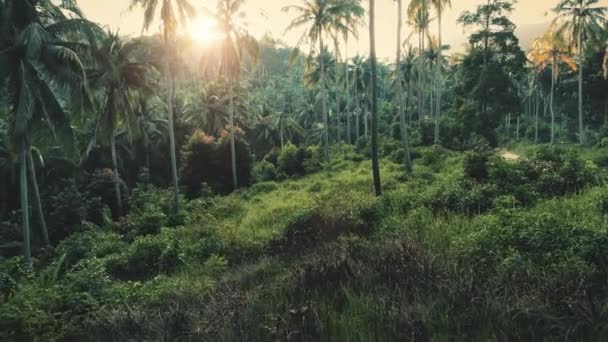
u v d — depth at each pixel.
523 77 60.88
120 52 24.83
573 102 51.38
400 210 11.81
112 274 12.27
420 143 35.97
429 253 5.96
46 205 26.23
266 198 25.02
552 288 4.38
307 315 4.54
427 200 11.73
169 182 42.75
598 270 4.95
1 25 14.68
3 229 22.98
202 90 47.03
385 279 5.41
